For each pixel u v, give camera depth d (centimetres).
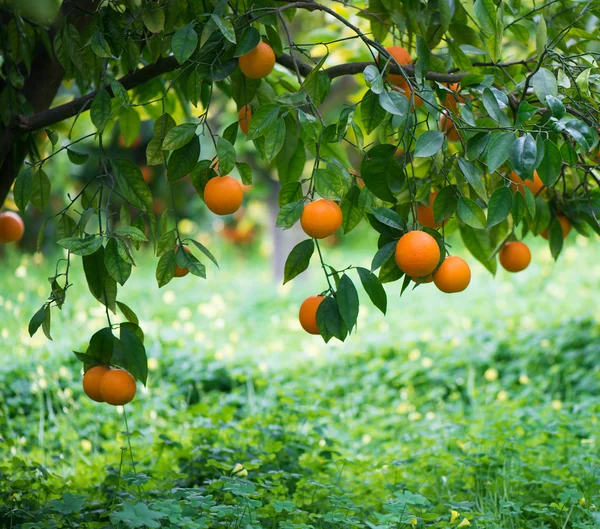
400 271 317
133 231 296
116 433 609
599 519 380
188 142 314
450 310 1053
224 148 307
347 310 302
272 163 450
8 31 405
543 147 292
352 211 323
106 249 296
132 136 517
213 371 792
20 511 378
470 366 767
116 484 416
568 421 546
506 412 613
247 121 363
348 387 787
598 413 589
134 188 330
